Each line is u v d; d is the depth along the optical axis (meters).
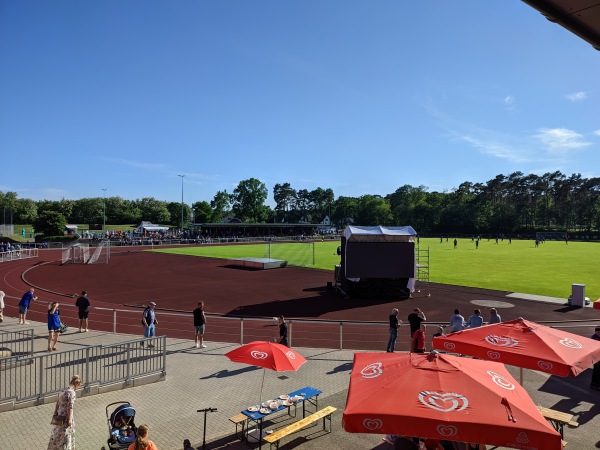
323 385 13.16
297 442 9.54
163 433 10.02
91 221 162.25
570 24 4.11
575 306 27.06
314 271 44.38
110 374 13.42
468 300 28.98
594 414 11.02
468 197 162.50
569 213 151.00
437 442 7.54
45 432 10.04
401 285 29.66
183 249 74.38
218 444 9.48
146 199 191.50
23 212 138.25
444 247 80.81
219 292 31.77
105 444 9.51
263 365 9.68
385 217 170.25
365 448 9.27
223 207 181.88
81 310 19.70
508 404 5.83
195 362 15.47
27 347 16.75
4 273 41.31
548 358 8.27
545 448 5.26
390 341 16.44
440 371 6.55
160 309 25.75
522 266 48.25
